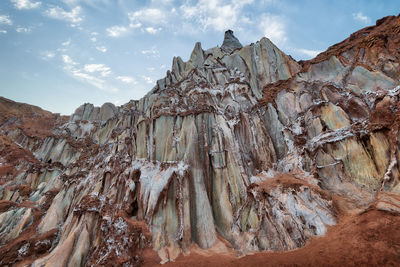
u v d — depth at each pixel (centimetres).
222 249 1645
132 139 2814
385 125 1664
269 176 2073
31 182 3497
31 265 1716
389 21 2812
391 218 1206
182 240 1686
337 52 2600
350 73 2336
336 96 2264
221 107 2791
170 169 2061
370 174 1636
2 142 4447
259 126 2609
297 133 2291
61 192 2698
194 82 3162
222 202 2047
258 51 3450
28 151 4469
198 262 1452
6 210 2731
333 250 1142
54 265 1584
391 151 1553
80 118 5459
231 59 3619
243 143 2467
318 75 2628
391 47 2231
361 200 1516
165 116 2561
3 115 5891
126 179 2217
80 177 2855
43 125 6172
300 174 1944
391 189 1436
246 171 2211
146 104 4222
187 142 2322
